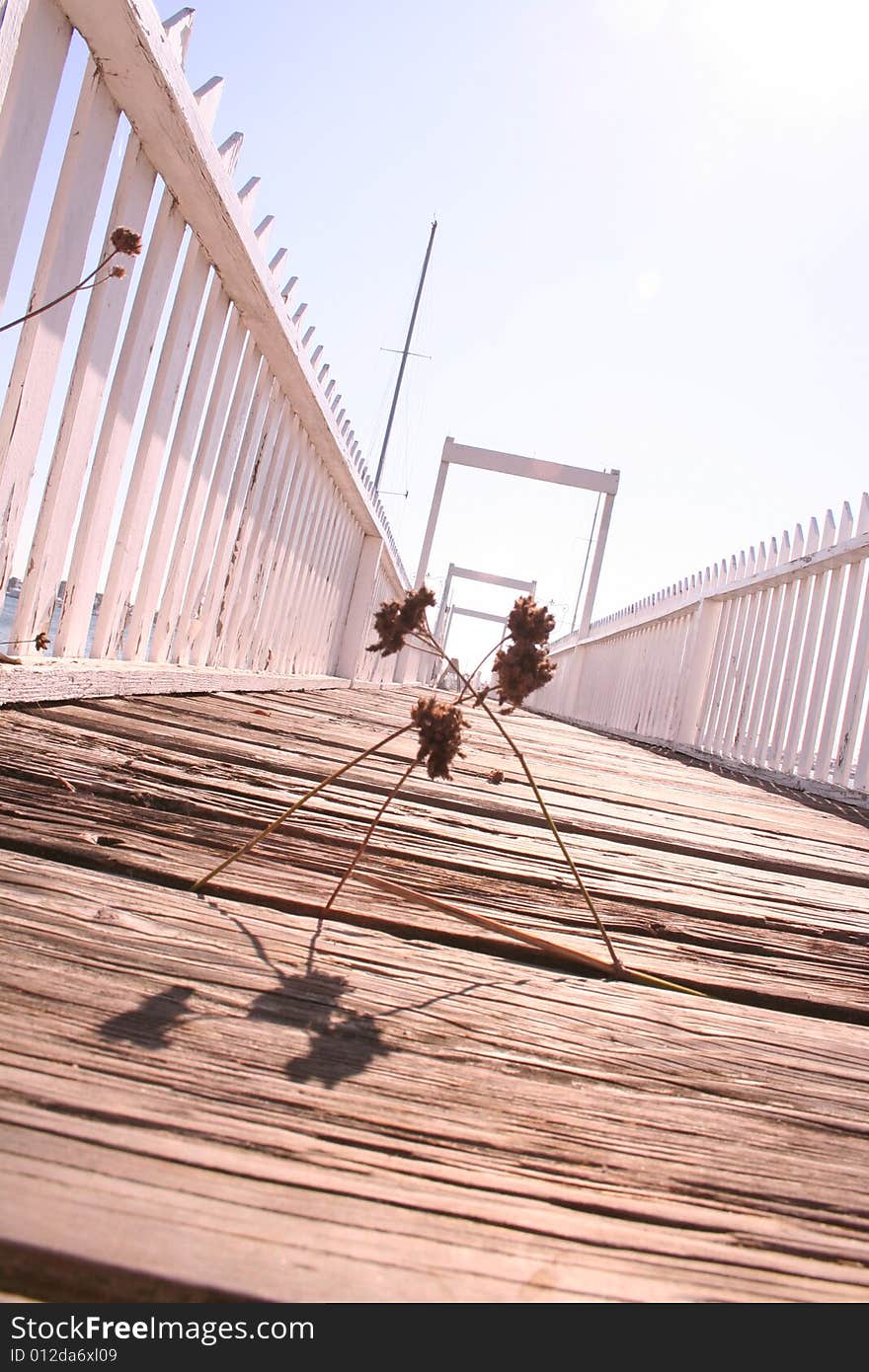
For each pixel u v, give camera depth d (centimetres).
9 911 56
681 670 541
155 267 151
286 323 209
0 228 106
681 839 145
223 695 226
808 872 137
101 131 125
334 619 436
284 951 59
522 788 171
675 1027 60
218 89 144
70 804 82
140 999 48
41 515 131
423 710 61
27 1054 40
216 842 81
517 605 63
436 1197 36
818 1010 71
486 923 70
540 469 979
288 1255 31
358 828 98
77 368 131
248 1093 41
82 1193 32
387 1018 52
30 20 103
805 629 385
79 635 153
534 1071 50
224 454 211
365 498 404
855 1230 39
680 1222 38
